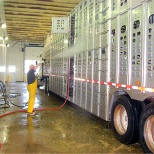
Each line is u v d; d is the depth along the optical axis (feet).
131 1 15.78
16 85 71.82
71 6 32.58
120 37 17.26
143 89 14.21
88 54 24.07
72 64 31.19
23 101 37.29
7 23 48.21
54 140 16.81
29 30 55.93
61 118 24.61
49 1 31.22
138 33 14.89
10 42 88.07
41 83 62.28
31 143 16.06
